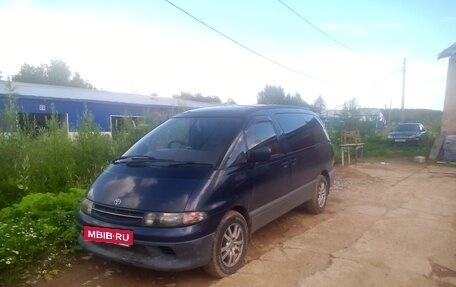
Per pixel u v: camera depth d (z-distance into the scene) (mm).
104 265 3961
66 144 6828
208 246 3420
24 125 7336
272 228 5285
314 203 5879
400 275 3744
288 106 5641
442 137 14492
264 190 4312
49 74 59438
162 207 3324
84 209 3775
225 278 3646
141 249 3379
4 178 5984
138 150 4438
